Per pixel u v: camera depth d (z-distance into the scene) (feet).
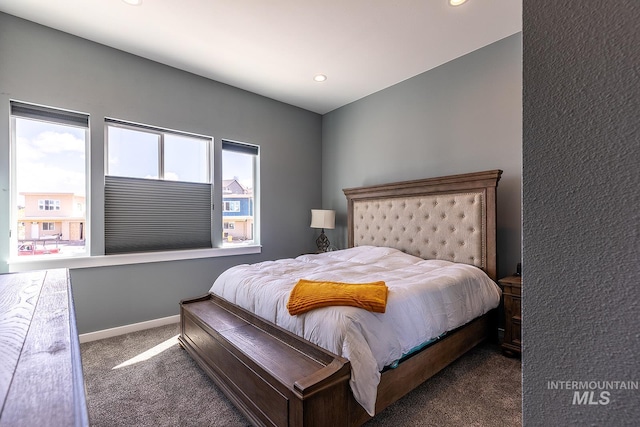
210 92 11.37
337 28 8.30
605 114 1.32
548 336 1.49
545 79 1.50
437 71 10.50
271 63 10.21
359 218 12.43
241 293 7.21
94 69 8.97
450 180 9.45
